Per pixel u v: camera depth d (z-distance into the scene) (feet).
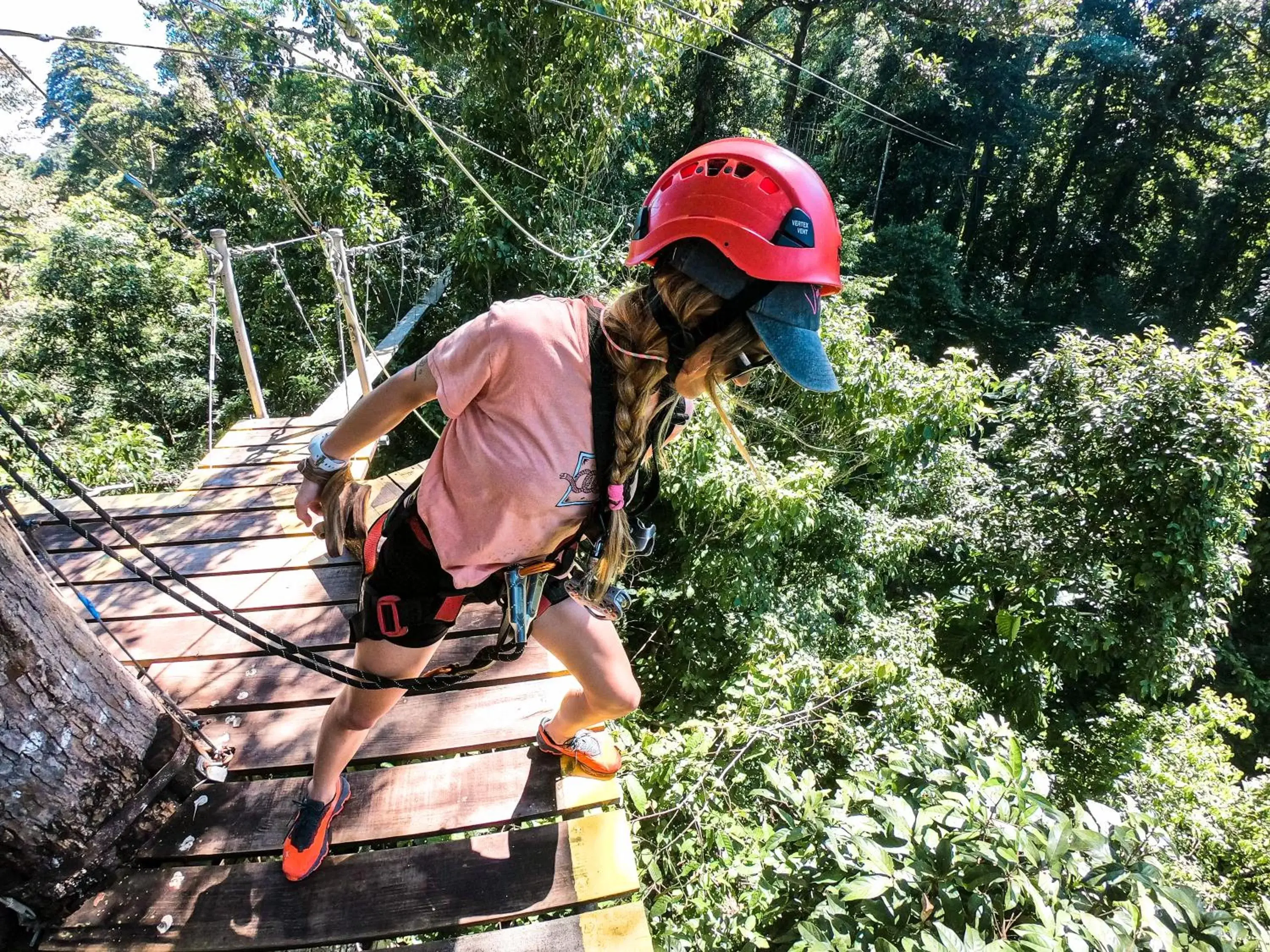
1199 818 22.61
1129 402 25.31
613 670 4.51
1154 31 73.92
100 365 50.11
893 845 6.27
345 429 3.86
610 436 3.18
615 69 30.30
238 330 15.44
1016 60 69.31
